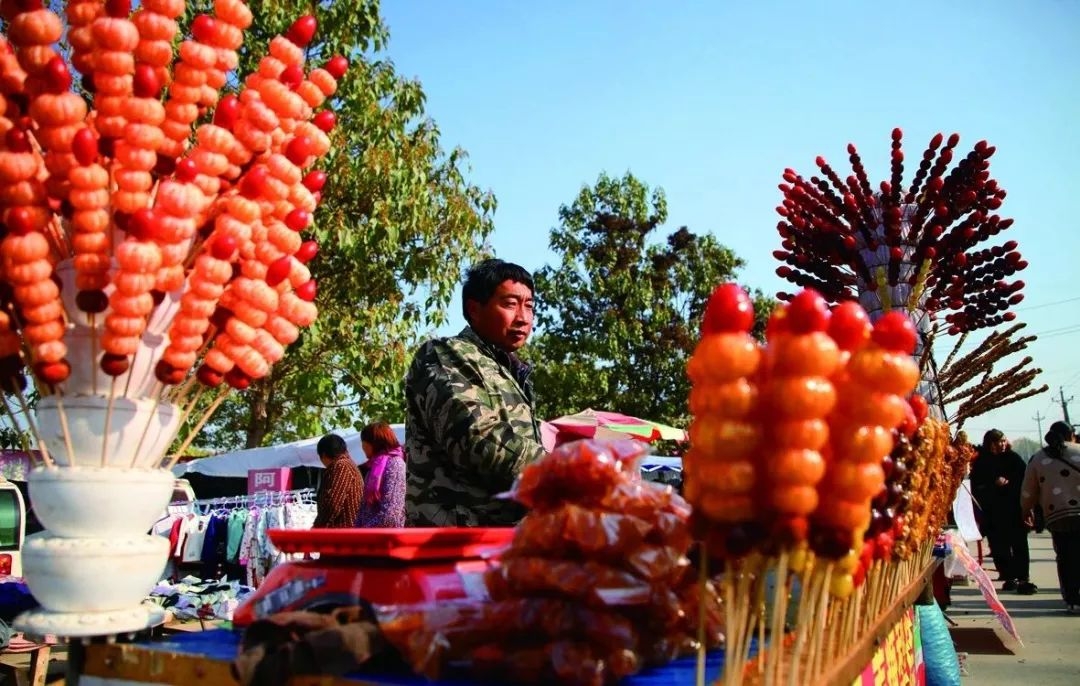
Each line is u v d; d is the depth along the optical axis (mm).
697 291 19625
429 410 2078
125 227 1430
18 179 1383
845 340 999
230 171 1584
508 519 2086
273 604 1359
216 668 1171
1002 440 9352
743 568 1026
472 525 2088
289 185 1572
